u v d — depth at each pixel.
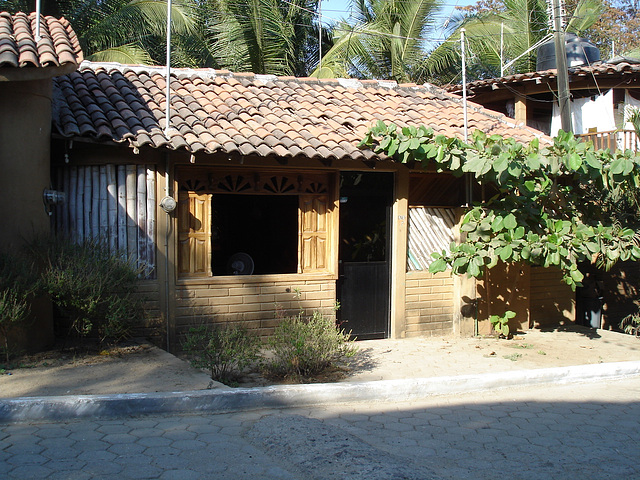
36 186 6.78
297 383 6.57
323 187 8.75
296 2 19.69
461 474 4.45
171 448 4.66
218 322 8.05
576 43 15.10
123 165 7.65
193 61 17.25
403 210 9.15
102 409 5.24
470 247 8.13
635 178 8.09
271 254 8.84
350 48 18.83
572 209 8.77
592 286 11.20
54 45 6.98
